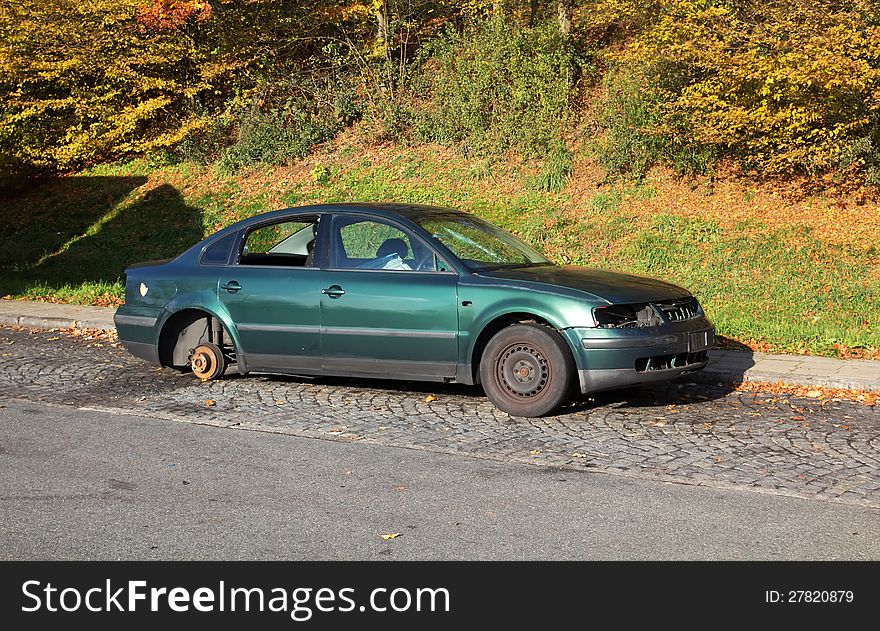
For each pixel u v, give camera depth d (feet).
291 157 68.64
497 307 24.43
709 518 16.87
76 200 69.00
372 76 72.90
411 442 22.13
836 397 26.81
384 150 67.00
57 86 74.28
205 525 16.74
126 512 17.40
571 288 24.16
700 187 54.44
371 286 25.80
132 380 29.30
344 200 61.36
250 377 29.63
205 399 26.68
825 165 51.29
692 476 19.31
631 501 17.81
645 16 58.39
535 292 24.18
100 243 62.23
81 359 33.04
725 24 51.80
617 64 62.18
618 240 50.67
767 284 43.45
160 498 18.19
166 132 72.64
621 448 21.47
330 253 26.73
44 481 19.26
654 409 25.29
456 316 24.89
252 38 75.56
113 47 73.56
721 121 51.93
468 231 27.22
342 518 17.04
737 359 31.17
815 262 45.06
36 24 70.54
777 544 15.66
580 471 19.75
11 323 41.91
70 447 21.81
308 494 18.38
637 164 56.65
